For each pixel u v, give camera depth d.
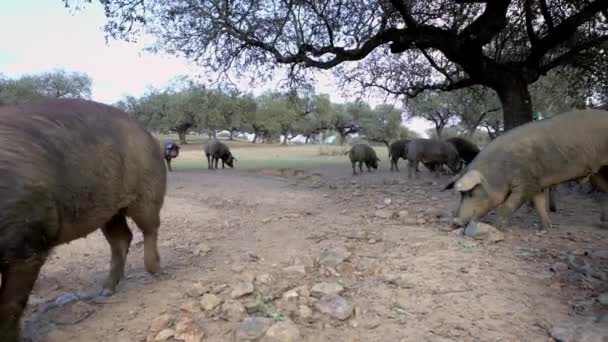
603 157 6.31
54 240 3.37
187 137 69.94
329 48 13.05
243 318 3.65
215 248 6.03
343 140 66.50
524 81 13.66
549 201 7.59
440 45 12.86
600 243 5.51
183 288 4.43
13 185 2.90
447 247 5.35
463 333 3.35
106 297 4.30
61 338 3.50
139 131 4.32
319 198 9.99
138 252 6.03
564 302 3.78
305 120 63.69
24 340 3.45
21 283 3.08
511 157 6.15
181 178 14.62
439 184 12.15
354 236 6.07
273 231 6.73
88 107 3.90
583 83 18.66
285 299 3.97
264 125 57.03
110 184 3.83
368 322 3.56
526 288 4.07
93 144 3.64
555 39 13.04
